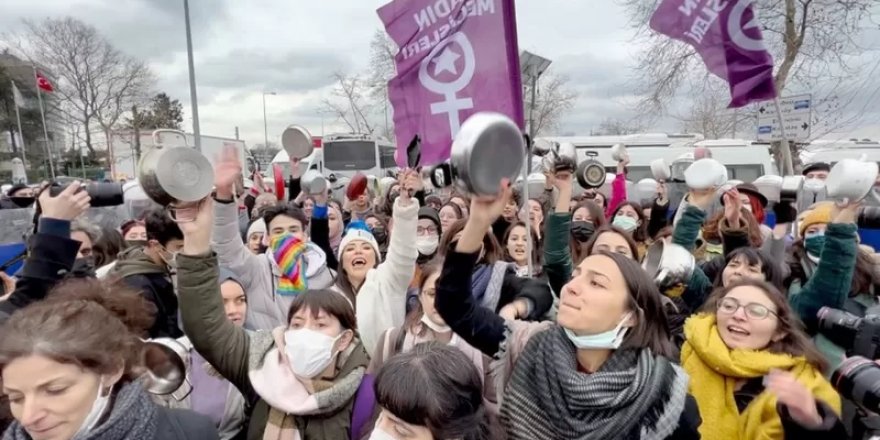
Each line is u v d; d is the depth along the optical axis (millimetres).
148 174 1785
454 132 3471
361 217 5984
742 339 1976
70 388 1329
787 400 1572
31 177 34969
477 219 1672
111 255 3980
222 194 3164
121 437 1396
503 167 1490
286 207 3980
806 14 12922
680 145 14305
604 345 1604
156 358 1723
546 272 2984
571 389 1553
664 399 1546
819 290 2443
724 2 4531
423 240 4012
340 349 2156
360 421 2061
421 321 2430
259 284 3547
